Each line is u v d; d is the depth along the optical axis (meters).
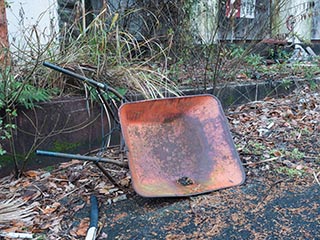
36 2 3.49
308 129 2.87
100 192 2.06
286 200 1.84
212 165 2.15
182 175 2.10
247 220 1.70
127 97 2.71
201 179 2.09
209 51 3.56
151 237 1.62
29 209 1.90
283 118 3.13
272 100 3.65
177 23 3.99
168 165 2.11
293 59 4.93
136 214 1.81
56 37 3.02
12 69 2.45
